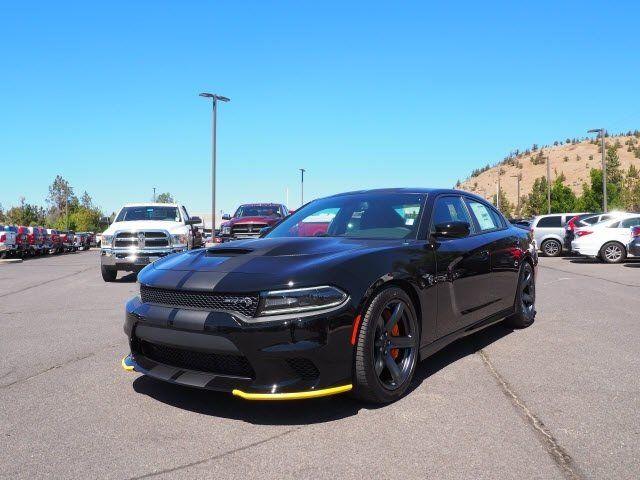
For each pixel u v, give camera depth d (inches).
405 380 142.6
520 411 131.6
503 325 232.8
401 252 148.4
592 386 150.1
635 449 110.3
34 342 217.8
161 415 132.3
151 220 507.5
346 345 125.9
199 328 125.0
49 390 153.6
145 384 157.9
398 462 105.7
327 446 113.3
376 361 135.2
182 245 481.7
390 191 191.5
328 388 123.7
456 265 169.8
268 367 120.8
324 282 125.4
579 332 221.0
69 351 201.5
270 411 133.6
